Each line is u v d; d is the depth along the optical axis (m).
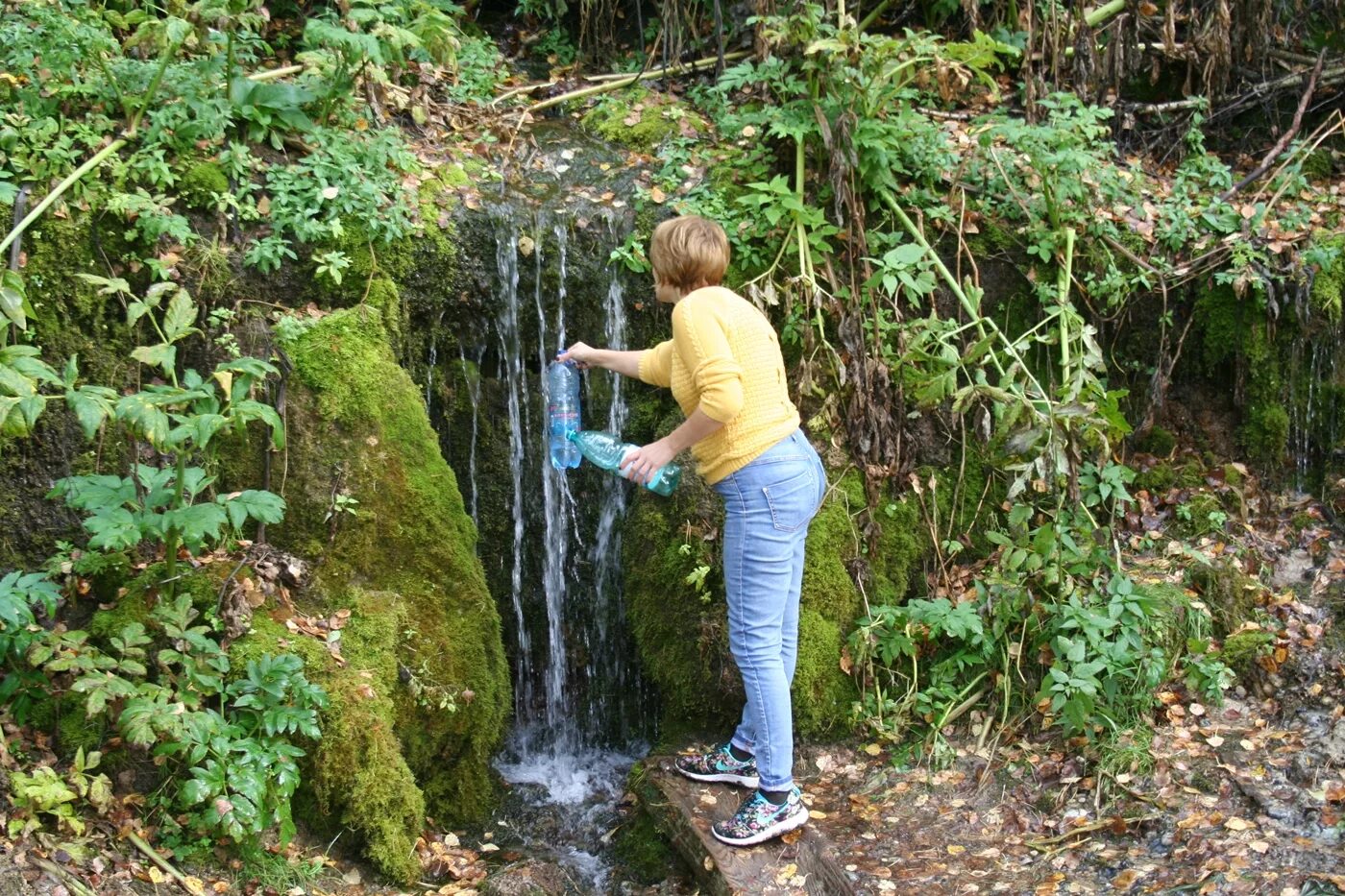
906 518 4.55
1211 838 3.51
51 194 3.89
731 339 3.26
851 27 4.66
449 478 4.20
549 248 4.59
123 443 3.98
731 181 4.85
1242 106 5.84
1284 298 4.91
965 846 3.68
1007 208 4.94
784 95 4.96
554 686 4.70
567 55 5.99
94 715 3.41
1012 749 4.06
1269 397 4.98
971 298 4.49
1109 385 5.07
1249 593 4.51
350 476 4.04
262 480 4.01
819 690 4.20
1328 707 4.05
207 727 3.34
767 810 3.52
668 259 3.32
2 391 3.27
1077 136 4.89
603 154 5.12
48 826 3.24
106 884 3.14
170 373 3.44
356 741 3.60
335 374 4.07
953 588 4.56
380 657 3.82
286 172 4.32
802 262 4.46
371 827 3.60
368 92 4.84
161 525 3.39
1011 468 4.25
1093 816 3.73
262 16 4.68
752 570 3.37
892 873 3.54
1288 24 5.99
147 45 4.67
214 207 4.21
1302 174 5.58
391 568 4.05
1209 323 4.99
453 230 4.48
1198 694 4.16
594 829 4.05
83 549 3.86
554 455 3.84
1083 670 3.95
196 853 3.33
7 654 3.50
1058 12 5.56
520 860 3.83
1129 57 5.60
